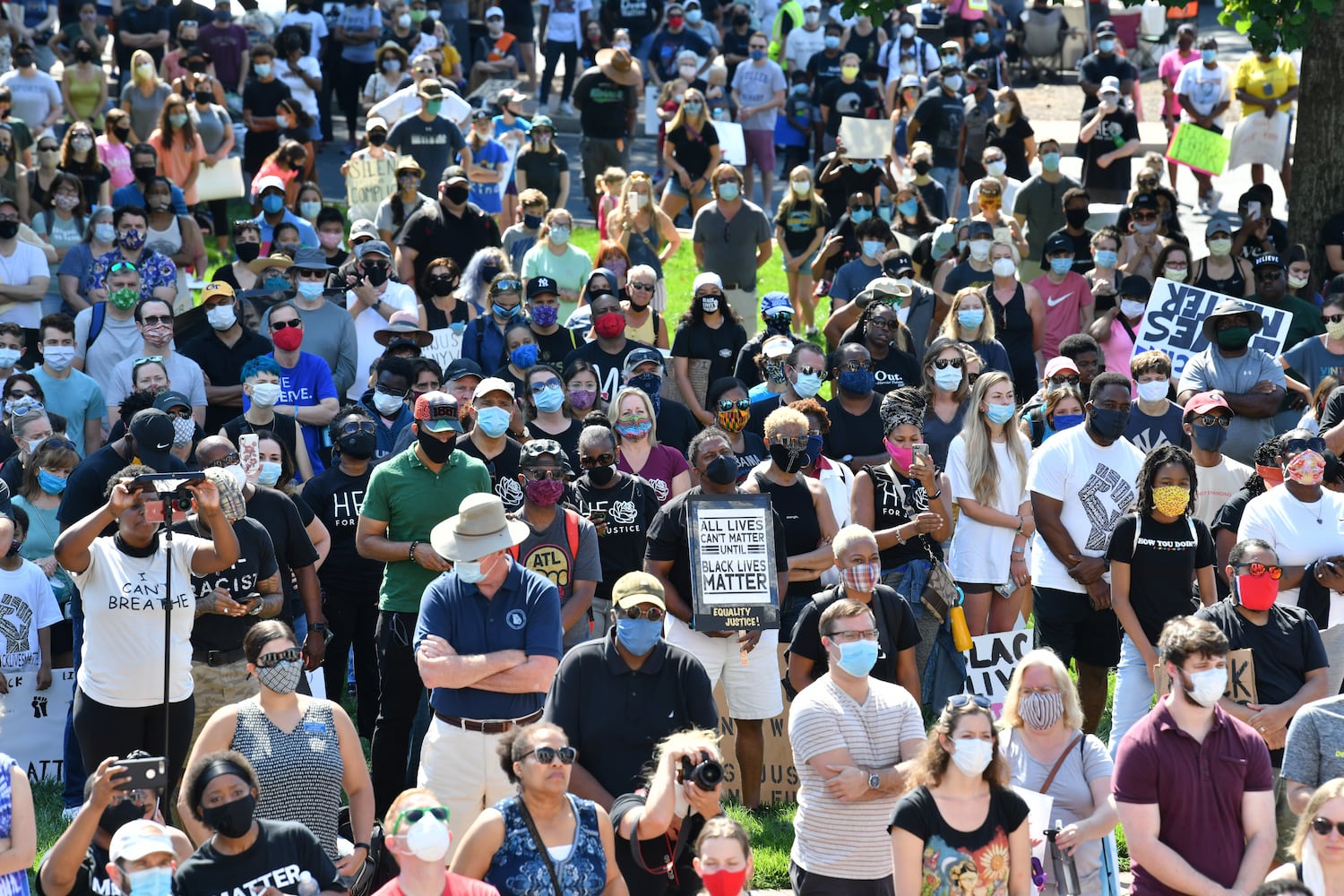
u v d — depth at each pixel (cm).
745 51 6756
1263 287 3888
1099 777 1950
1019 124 5412
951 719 1658
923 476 2627
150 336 3180
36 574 2584
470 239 4100
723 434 2442
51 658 2678
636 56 6925
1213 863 1806
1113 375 2636
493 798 2047
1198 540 2466
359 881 1819
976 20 7062
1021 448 2755
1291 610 2233
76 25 6638
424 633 2038
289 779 1888
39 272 4006
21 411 3019
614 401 2822
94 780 1681
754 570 2333
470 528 1998
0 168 4575
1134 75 6016
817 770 1902
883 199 4859
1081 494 2638
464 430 2852
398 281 3759
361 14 6419
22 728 2548
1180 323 3688
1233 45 7894
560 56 7481
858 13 4819
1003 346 3559
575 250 4081
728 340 3503
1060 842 1888
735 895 1588
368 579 2658
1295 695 2206
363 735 2673
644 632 1883
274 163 5009
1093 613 2653
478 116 5191
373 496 2394
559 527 2412
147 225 4362
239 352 3369
